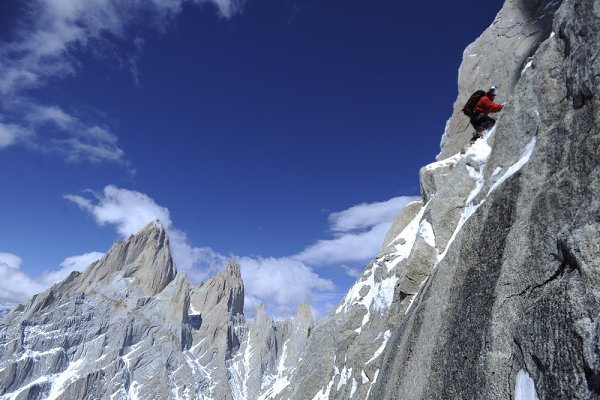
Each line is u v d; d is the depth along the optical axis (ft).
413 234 94.68
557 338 24.85
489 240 38.52
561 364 23.94
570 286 25.18
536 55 47.26
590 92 31.68
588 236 25.29
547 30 87.56
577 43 33.94
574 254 25.63
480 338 32.73
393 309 75.92
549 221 30.71
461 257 42.47
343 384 85.40
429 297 46.39
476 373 31.53
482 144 64.90
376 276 95.66
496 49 109.09
